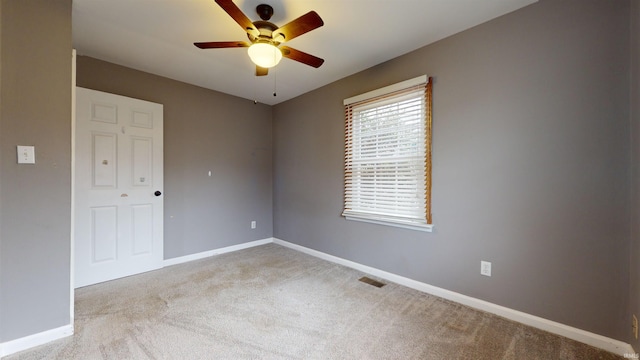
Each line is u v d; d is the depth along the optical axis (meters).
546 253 1.83
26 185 1.67
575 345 1.67
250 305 2.20
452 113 2.27
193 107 3.40
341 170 3.25
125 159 2.79
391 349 1.65
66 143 1.80
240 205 3.92
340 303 2.24
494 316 2.02
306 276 2.85
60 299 1.77
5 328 1.60
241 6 1.90
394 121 2.69
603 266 1.64
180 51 2.56
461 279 2.23
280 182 4.19
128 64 2.82
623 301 1.57
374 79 2.88
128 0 1.84
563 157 1.76
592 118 1.67
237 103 3.88
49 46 1.74
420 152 2.49
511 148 1.97
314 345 1.68
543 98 1.84
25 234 1.67
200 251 3.48
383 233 2.80
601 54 1.64
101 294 2.38
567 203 1.75
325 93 3.44
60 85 1.78
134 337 1.75
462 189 2.22
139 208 2.90
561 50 1.77
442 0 1.84
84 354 1.60
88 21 2.08
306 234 3.73
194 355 1.58
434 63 2.38
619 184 1.58
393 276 2.70
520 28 1.93
